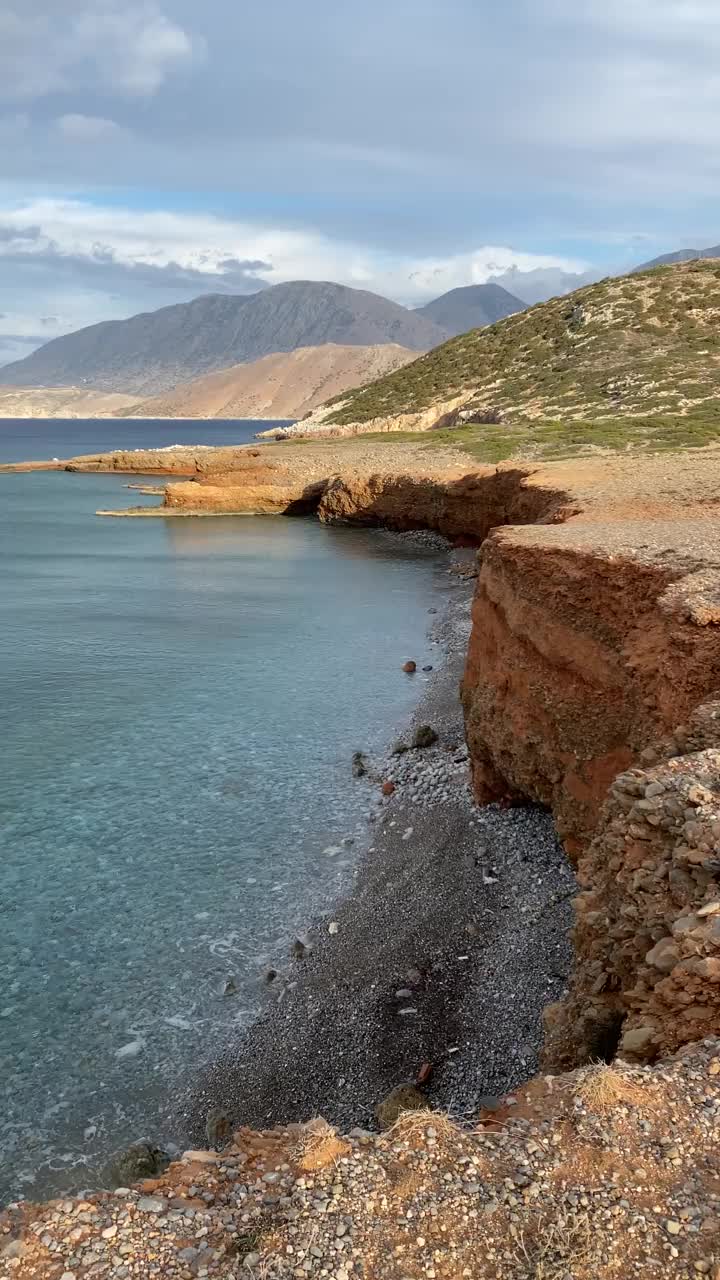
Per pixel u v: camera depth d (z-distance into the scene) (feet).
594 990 26.40
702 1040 21.18
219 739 76.33
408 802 62.95
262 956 45.83
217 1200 18.15
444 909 48.08
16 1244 16.75
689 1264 15.74
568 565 51.11
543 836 54.24
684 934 22.33
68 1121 35.53
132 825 60.13
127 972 44.52
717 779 26.50
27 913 49.47
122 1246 16.78
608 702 45.68
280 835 59.00
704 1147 18.15
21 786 65.92
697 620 38.11
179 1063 38.47
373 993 41.88
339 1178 17.98
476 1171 17.94
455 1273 15.89
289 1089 36.52
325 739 76.43
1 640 108.78
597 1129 18.71
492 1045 36.63
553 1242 16.31
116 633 113.29
